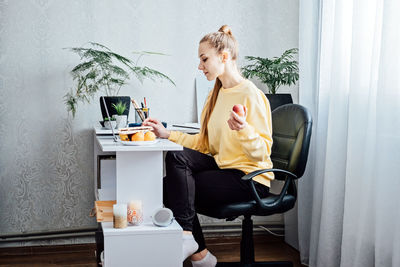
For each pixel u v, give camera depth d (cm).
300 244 260
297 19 310
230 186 199
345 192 218
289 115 221
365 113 211
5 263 257
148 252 177
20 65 274
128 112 268
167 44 293
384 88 191
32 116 278
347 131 226
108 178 232
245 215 209
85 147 285
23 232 280
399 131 188
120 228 178
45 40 276
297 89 309
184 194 192
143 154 186
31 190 280
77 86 281
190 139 226
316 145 246
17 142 277
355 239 212
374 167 201
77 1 279
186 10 295
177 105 296
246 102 204
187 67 296
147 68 273
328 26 240
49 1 276
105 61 259
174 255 179
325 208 230
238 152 206
